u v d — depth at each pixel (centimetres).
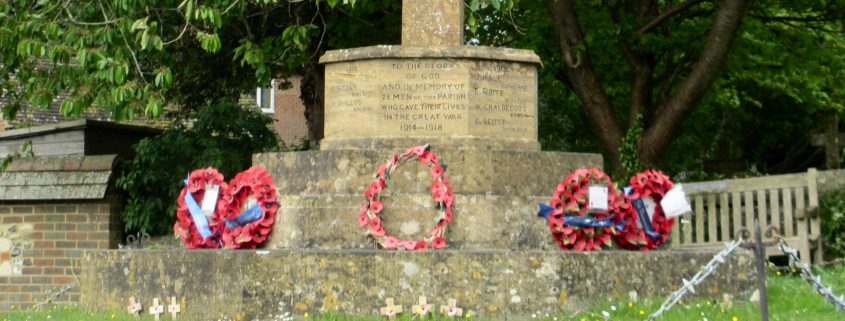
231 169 1866
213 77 2094
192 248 1091
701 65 1705
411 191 1046
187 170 1762
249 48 1644
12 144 1912
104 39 1488
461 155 1053
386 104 1105
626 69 2144
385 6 1870
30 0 1543
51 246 1677
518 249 1016
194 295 956
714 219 1552
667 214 1073
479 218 1034
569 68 1803
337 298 925
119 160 1703
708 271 872
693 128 2416
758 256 789
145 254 1000
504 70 1116
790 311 902
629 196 1073
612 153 1812
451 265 918
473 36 1995
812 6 1983
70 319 979
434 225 1033
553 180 1083
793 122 2847
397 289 919
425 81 1102
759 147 2925
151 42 1434
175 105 2286
